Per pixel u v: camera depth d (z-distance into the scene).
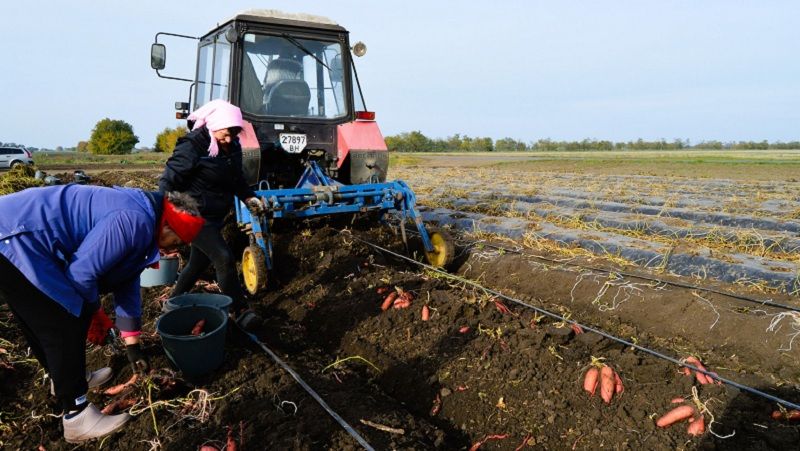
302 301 5.93
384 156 7.63
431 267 6.75
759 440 3.48
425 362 4.55
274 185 7.72
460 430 3.93
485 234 8.90
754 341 4.76
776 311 5.14
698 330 5.12
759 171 22.00
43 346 3.23
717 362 4.64
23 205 3.06
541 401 4.00
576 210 10.70
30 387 4.11
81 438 3.46
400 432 3.59
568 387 4.09
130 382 3.94
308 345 5.13
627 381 4.11
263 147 7.14
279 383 4.06
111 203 3.13
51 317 3.15
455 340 4.81
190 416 3.63
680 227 8.71
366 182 7.65
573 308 5.99
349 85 7.70
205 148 4.75
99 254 3.09
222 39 7.35
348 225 7.95
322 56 7.51
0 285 3.05
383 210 7.90
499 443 3.73
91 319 3.39
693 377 4.13
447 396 4.19
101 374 4.11
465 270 7.53
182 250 8.01
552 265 6.89
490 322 5.11
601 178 19.34
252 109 7.11
